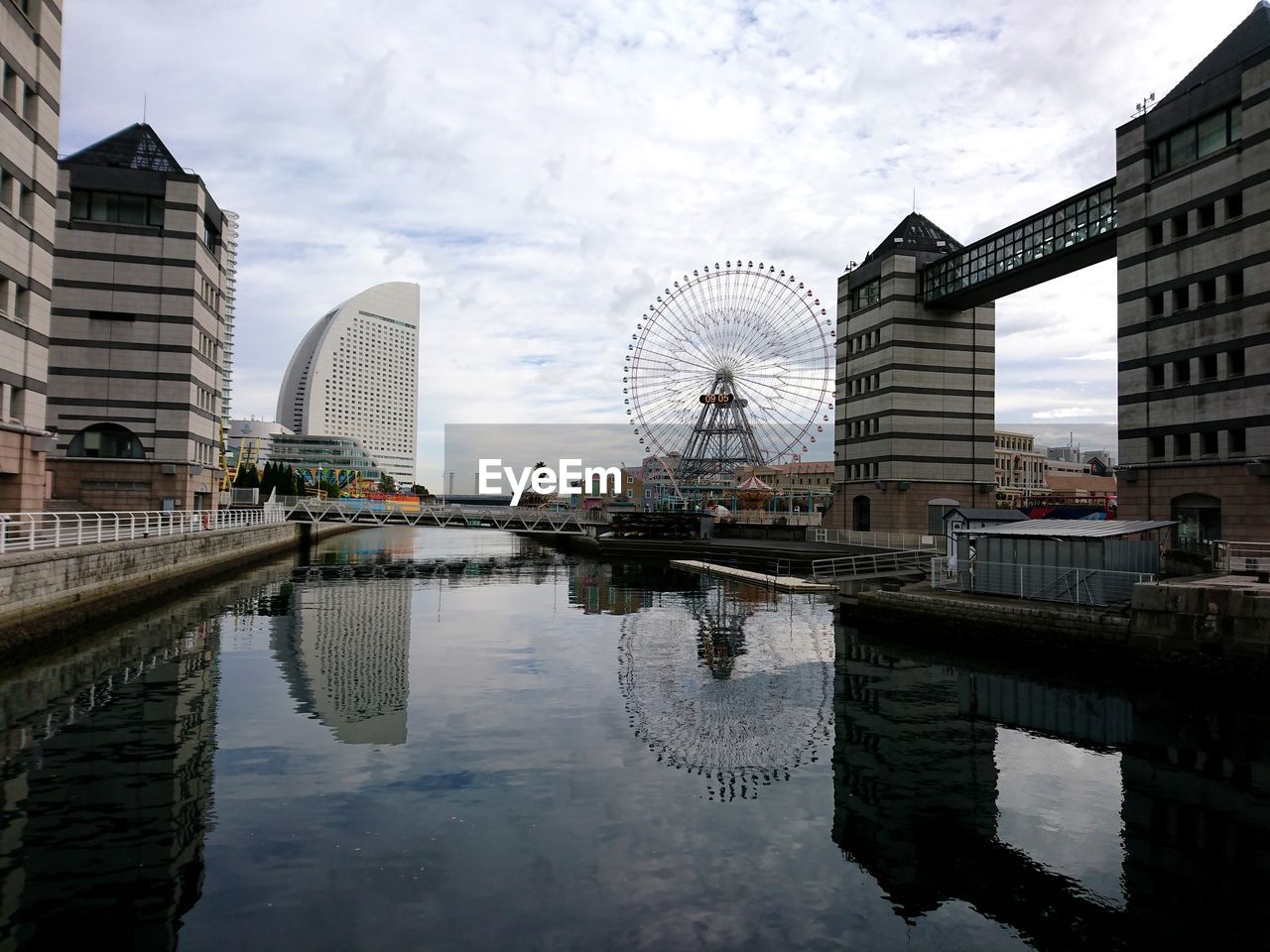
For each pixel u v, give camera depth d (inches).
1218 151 1840.6
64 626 1306.6
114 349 2696.9
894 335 3122.5
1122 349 2071.9
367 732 873.5
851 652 1398.9
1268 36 1782.7
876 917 510.9
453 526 3932.1
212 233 3157.0
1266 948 486.0
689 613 1865.2
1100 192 2257.6
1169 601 1154.7
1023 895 545.0
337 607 1902.1
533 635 1553.9
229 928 472.4
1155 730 950.4
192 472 2795.3
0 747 791.7
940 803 708.7
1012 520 1873.8
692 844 610.2
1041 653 1288.1
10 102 1606.8
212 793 682.2
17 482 1662.2
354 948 455.2
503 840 605.0
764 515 4212.6
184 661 1215.6
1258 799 728.3
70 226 2672.2
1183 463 1891.0
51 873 534.6
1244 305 1770.4
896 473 3100.4
